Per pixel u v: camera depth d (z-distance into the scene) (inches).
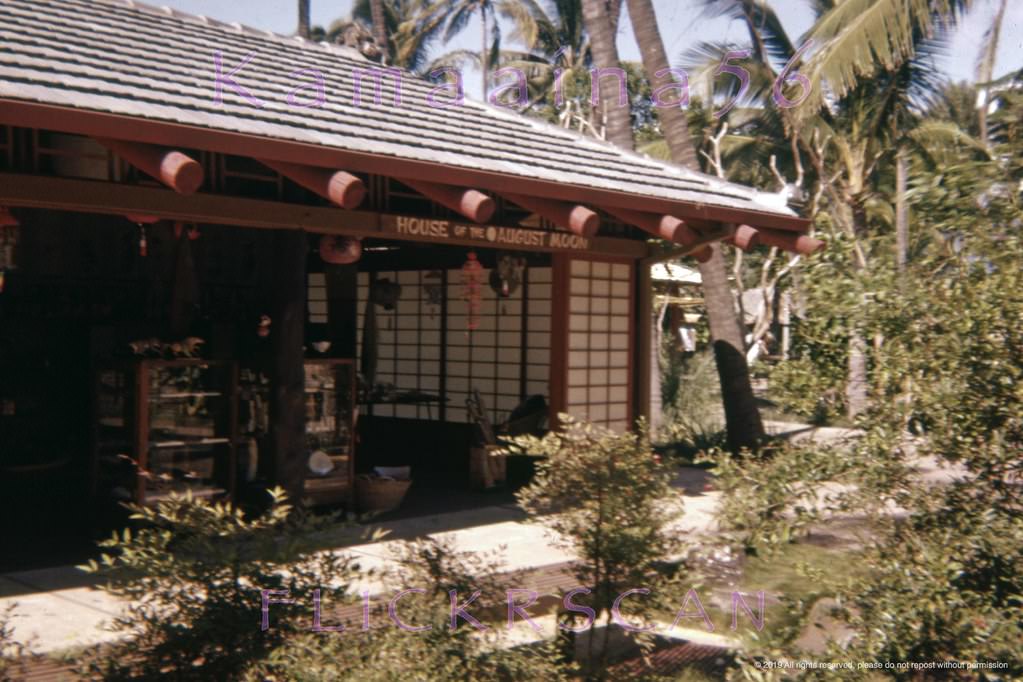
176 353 304.5
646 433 197.6
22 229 355.9
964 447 166.2
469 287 387.5
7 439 348.2
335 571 163.0
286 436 302.5
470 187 310.3
